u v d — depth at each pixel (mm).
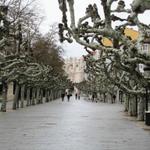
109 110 55656
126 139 21828
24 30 52469
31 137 21641
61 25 19750
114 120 36188
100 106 71438
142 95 34344
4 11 32906
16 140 20266
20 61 44031
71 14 17969
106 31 15977
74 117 38938
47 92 93750
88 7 19641
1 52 45750
